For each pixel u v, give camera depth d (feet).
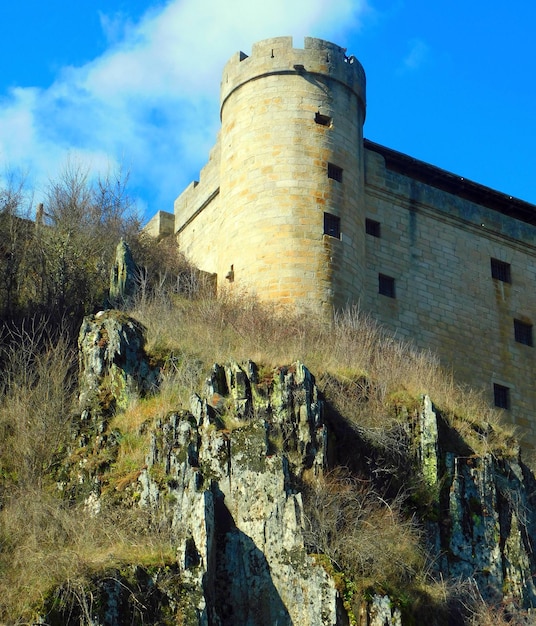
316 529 68.85
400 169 122.31
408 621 66.85
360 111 116.06
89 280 103.55
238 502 69.82
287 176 108.58
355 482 75.72
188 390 79.15
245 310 95.81
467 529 79.56
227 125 114.93
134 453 75.92
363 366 88.63
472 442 84.79
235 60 116.06
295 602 66.13
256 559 67.77
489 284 122.21
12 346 91.09
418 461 80.84
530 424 119.24
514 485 83.66
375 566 68.39
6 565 65.92
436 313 116.67
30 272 102.42
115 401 80.79
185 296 102.63
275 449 73.05
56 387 82.84
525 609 77.30
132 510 71.36
